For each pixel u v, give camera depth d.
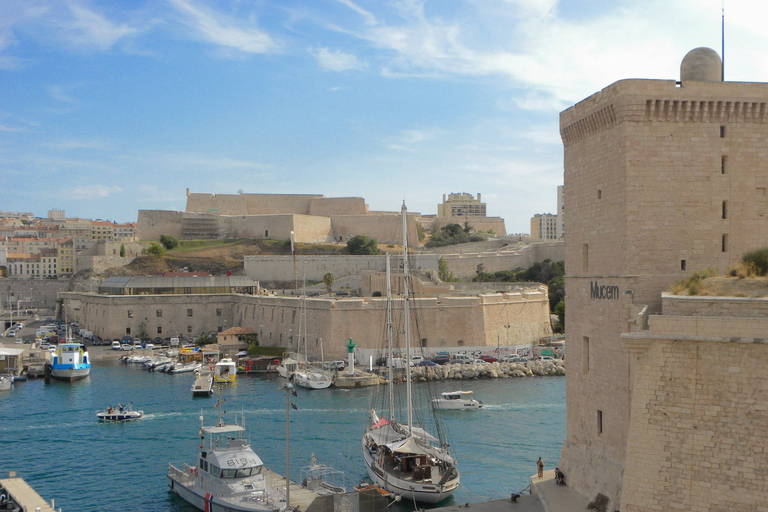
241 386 102.44
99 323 155.50
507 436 71.12
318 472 56.66
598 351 40.75
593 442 41.25
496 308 128.75
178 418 80.31
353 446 68.19
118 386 101.81
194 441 70.31
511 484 56.34
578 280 43.56
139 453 66.25
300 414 81.88
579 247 43.84
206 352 125.56
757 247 38.66
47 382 105.00
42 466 62.28
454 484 52.19
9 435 72.81
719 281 35.09
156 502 53.31
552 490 42.69
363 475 59.44
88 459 64.38
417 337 119.44
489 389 98.00
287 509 45.81
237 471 50.47
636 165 37.97
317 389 98.75
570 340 44.81
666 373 31.45
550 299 165.50
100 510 51.66
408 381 65.75
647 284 37.75
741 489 29.16
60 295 189.50
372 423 71.56
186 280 163.12
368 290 165.25
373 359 113.81
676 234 38.16
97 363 125.69
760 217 38.78
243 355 127.62
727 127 38.59
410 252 195.00
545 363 112.62
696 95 38.03
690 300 32.12
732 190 38.62
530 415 80.44
